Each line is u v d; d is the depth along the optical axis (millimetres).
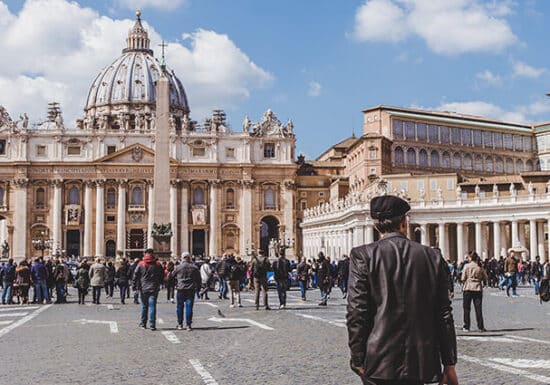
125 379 12977
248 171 129500
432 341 6262
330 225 105188
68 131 126500
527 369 13578
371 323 6367
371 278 6367
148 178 126250
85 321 25391
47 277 39281
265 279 30188
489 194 92938
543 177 91875
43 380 13031
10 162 124062
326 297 32938
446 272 6586
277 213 130375
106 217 126125
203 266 39125
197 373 13484
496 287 50375
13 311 31234
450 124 124062
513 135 131250
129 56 185000
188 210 128625
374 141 113688
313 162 142875
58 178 125000
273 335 19781
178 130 134875
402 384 6156
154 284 22109
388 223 6832
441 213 84625
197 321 24797
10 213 124375
